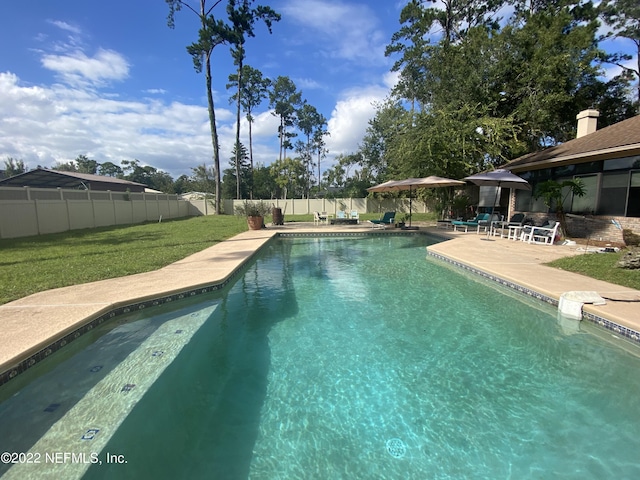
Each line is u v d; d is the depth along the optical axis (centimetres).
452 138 1727
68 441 218
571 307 459
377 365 359
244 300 578
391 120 3142
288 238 1416
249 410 284
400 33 2628
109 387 282
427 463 225
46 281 568
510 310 522
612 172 993
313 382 327
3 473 188
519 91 1733
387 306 545
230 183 4606
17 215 1345
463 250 908
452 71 1900
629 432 253
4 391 278
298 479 212
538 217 1301
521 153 1761
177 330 421
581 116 1377
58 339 345
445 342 412
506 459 228
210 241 1130
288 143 5009
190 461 226
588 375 334
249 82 3522
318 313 515
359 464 225
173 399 298
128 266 695
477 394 305
